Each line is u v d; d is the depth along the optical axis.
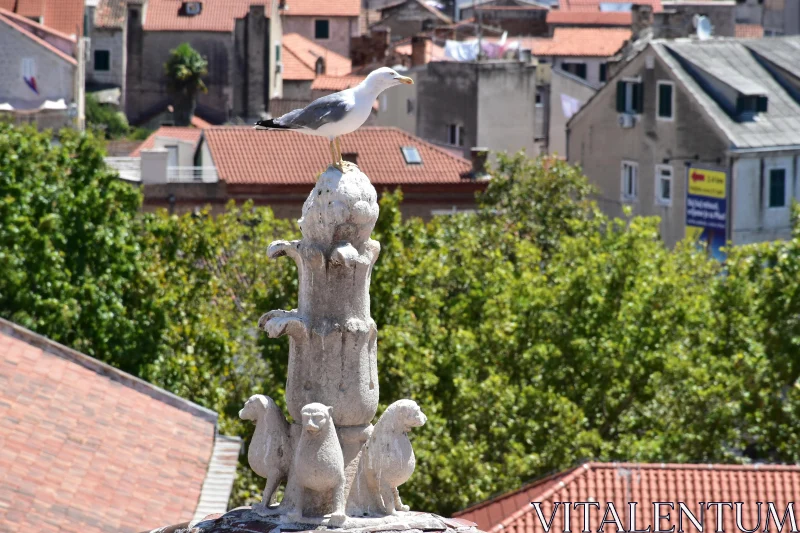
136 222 43.22
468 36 124.25
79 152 41.62
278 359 38.56
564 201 66.38
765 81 73.00
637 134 74.94
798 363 43.31
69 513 21.36
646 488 30.17
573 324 43.41
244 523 12.40
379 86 12.97
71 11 100.62
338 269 12.40
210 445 24.91
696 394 40.09
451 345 40.53
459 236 54.75
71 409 24.19
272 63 114.50
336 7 132.25
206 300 44.03
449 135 88.56
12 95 93.25
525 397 39.03
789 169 70.94
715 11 121.69
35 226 39.38
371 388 12.48
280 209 69.12
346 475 12.45
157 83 112.62
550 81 94.25
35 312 36.28
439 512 36.09
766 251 45.91
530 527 29.48
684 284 45.00
